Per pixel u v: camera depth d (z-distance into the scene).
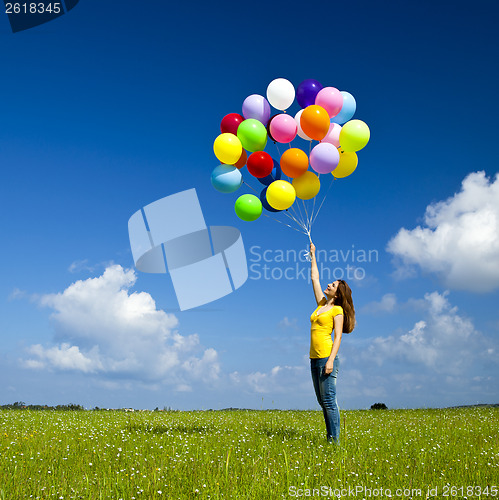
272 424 9.54
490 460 5.48
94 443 6.47
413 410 13.96
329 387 6.29
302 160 7.00
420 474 4.77
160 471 4.54
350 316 6.45
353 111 7.77
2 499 3.63
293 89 7.66
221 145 7.22
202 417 11.46
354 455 5.59
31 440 6.60
